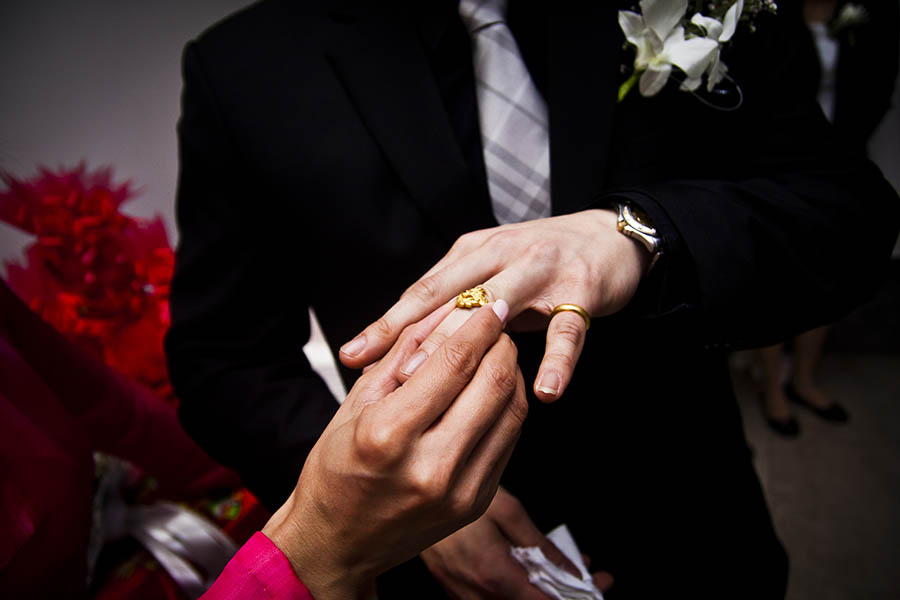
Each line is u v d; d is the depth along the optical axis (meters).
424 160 0.48
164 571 0.57
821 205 0.46
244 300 0.52
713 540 0.57
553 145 0.48
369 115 0.48
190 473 0.62
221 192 0.51
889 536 1.23
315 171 0.49
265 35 0.51
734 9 0.42
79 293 0.65
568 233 0.42
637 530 0.57
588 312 0.39
